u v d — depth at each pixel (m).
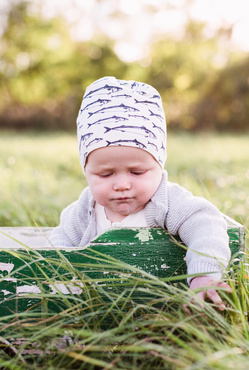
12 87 23.62
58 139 15.00
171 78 22.77
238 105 21.20
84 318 1.37
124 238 1.52
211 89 21.91
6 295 1.46
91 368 1.18
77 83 23.59
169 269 1.54
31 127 22.52
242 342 1.17
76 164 6.70
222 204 3.18
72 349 1.21
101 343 1.26
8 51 23.02
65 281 1.35
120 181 1.59
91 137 1.62
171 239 1.54
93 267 1.49
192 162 7.05
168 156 8.18
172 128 22.12
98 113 1.66
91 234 1.82
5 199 3.65
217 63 22.03
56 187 4.44
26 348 1.38
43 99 23.91
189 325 1.18
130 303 1.46
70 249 1.49
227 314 1.36
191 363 1.09
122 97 1.67
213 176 5.23
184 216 1.57
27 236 1.99
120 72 23.77
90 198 1.87
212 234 1.51
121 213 1.67
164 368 1.15
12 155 8.55
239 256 1.59
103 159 1.60
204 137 16.80
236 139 15.20
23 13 22.62
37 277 1.47
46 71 23.28
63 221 1.94
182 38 23.11
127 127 1.60
